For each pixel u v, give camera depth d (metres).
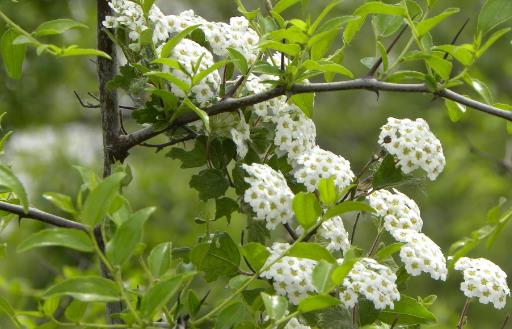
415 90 1.48
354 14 1.47
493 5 1.46
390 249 1.47
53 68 2.90
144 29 1.50
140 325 1.34
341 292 1.44
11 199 1.53
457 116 1.53
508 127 1.52
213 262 1.45
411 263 1.46
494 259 3.18
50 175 2.91
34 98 2.96
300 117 1.52
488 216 1.42
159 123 1.50
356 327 1.45
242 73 1.48
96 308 1.75
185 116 1.50
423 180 1.52
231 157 1.51
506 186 3.31
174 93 1.48
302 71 1.48
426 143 1.50
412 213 1.50
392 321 1.48
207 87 1.48
